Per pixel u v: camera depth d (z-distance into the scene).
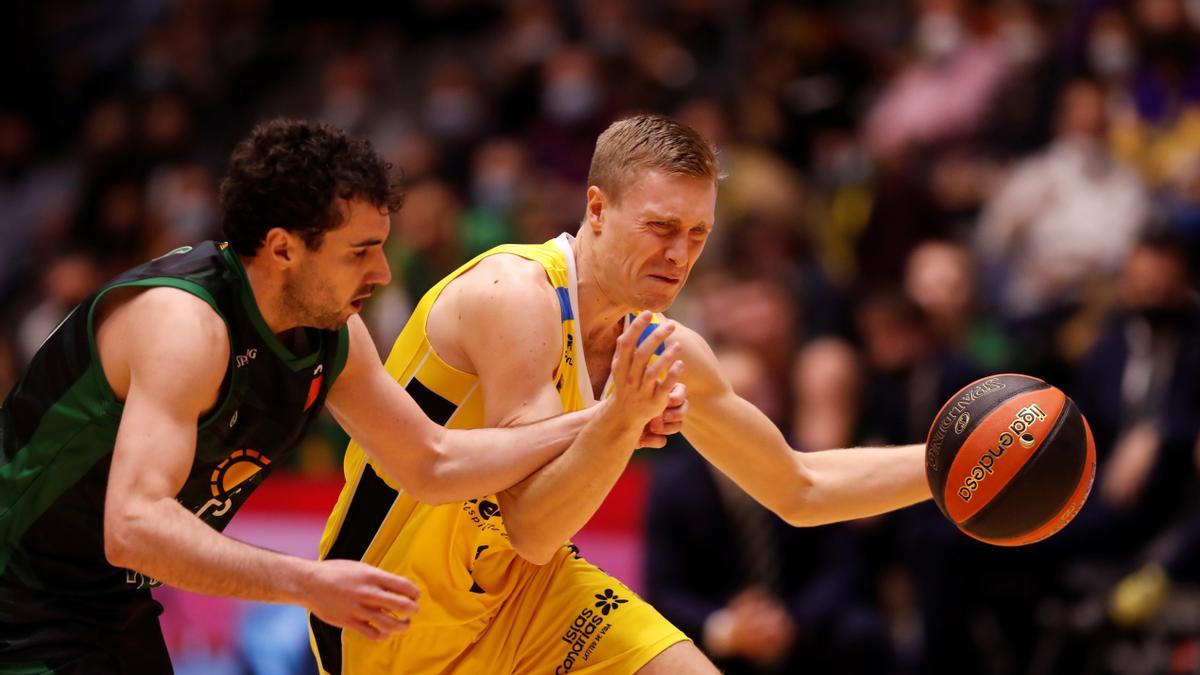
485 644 8.30
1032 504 7.59
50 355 6.81
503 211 19.80
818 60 20.67
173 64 27.06
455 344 7.69
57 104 28.22
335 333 7.11
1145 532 13.37
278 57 27.67
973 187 19.23
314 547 14.17
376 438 7.33
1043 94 19.61
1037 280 17.22
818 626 11.81
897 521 13.28
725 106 20.77
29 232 26.39
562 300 7.63
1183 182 16.89
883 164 19.11
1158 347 13.80
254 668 13.51
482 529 7.94
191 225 22.44
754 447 8.45
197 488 6.95
